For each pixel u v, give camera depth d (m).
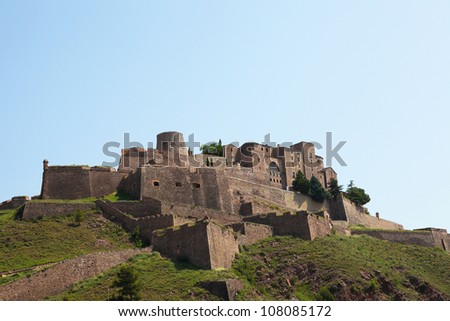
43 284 82.94
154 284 83.94
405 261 116.69
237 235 103.25
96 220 111.50
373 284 96.06
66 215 114.06
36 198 125.31
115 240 104.88
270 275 97.19
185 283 84.00
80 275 87.44
